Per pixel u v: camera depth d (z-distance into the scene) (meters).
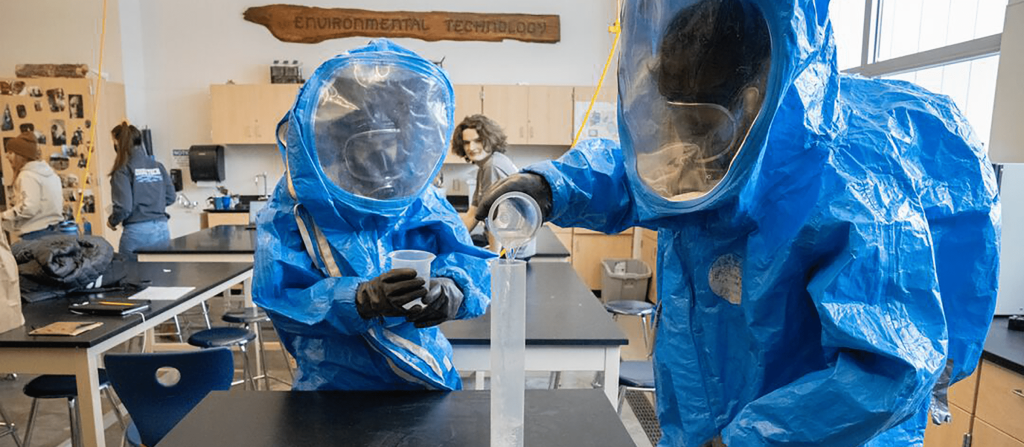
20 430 2.67
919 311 0.68
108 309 2.01
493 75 5.66
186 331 4.06
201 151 5.33
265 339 3.87
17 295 1.83
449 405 1.13
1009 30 1.71
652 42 0.76
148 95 5.45
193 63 5.43
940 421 0.90
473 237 3.12
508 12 5.57
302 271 1.19
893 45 3.07
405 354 1.21
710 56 0.69
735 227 0.79
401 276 1.03
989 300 0.79
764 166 0.74
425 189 1.33
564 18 5.63
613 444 0.99
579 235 5.37
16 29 5.09
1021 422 1.54
